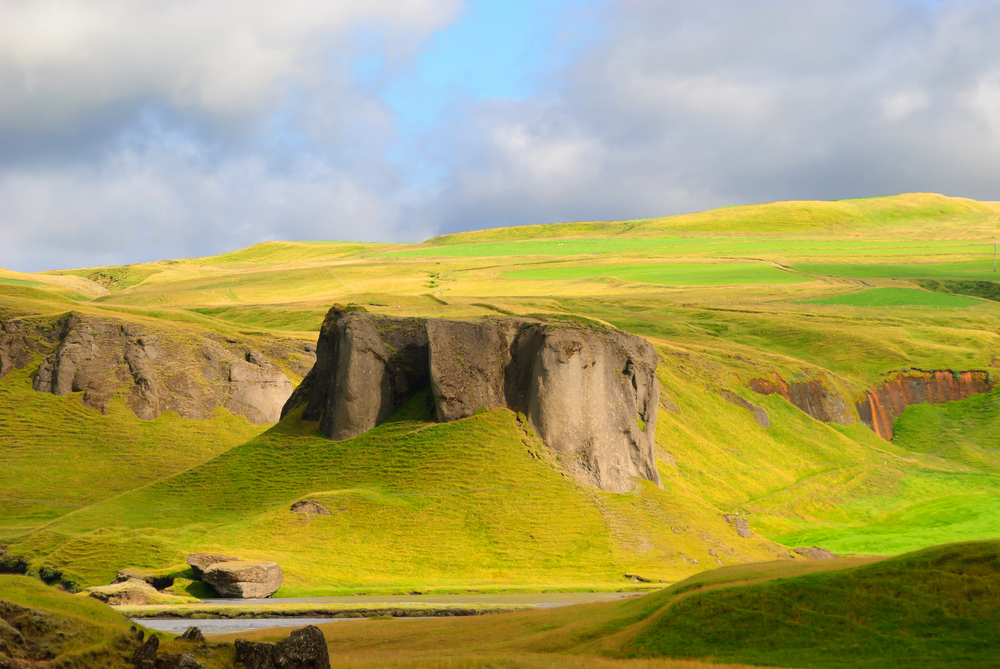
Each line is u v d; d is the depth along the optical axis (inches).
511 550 3486.7
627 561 3508.9
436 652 1566.2
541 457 4045.3
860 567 1626.5
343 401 4284.0
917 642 1391.5
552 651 1649.9
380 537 3479.3
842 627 1480.1
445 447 4028.1
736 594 1616.6
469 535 3543.3
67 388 6412.4
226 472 4097.0
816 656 1417.3
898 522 6087.6
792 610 1542.8
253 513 3698.3
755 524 5703.7
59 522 3656.5
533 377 4252.0
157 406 6456.7
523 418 4217.5
